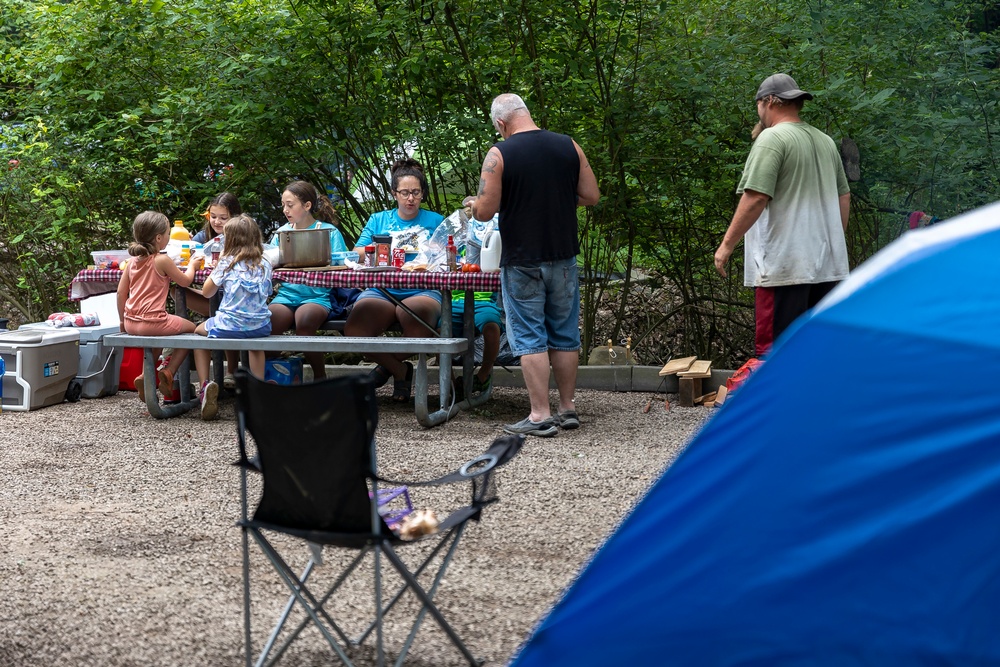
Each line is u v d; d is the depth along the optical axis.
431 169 8.45
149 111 8.35
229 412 7.11
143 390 6.95
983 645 2.15
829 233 5.95
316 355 7.28
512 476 5.22
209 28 8.00
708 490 2.41
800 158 5.85
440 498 4.84
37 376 7.18
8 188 8.73
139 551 4.18
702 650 2.34
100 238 9.04
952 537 2.20
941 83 7.42
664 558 2.40
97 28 8.30
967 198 7.60
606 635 2.40
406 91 8.32
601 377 7.81
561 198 6.07
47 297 9.38
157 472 5.44
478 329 7.15
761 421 2.41
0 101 9.30
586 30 7.75
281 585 3.77
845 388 2.36
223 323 6.53
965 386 2.25
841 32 7.46
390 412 6.94
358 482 2.73
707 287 8.95
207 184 8.59
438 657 3.12
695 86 7.59
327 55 8.00
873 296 2.43
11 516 4.68
